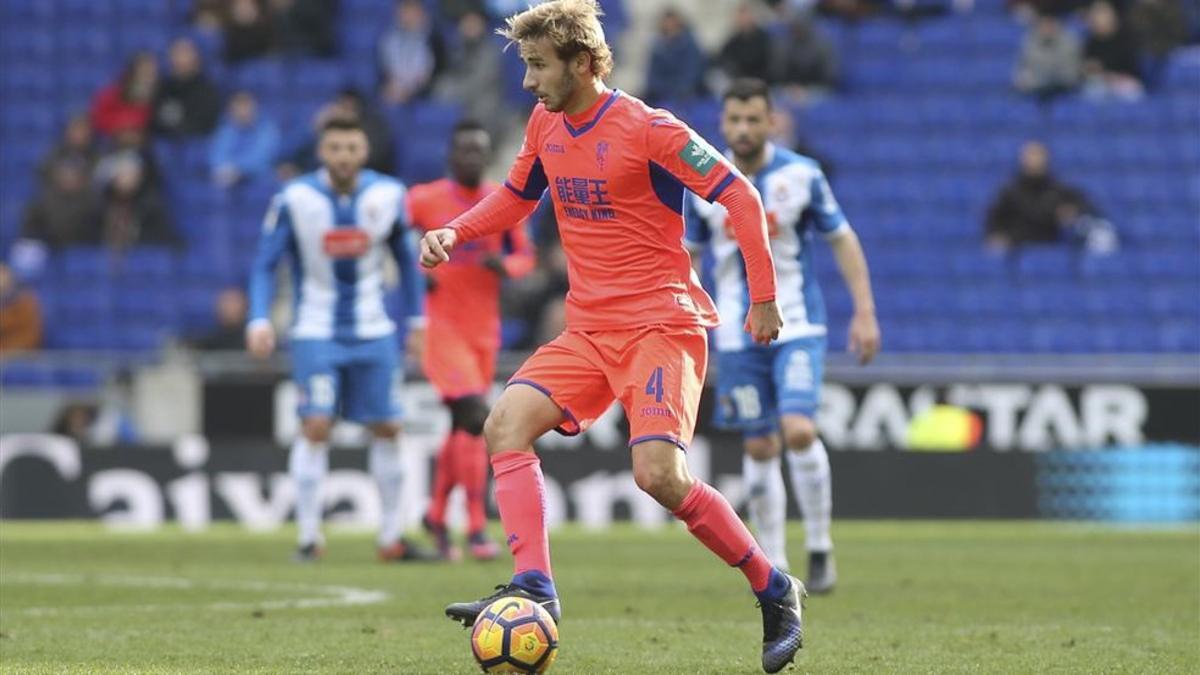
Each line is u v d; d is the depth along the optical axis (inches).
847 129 3201.3
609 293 831.7
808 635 1033.5
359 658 898.1
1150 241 3100.4
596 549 1840.6
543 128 852.0
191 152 3068.4
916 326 2864.2
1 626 1066.1
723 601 1262.3
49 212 2903.5
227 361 2251.5
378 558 1726.1
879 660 904.9
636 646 964.0
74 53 3316.9
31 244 2893.7
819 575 1352.1
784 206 1347.2
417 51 3125.0
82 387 2253.9
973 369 2297.0
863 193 3117.6
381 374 1679.4
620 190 824.3
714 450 2252.7
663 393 813.9
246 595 1305.4
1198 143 3228.3
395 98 3112.7
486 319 1728.6
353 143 1632.6
